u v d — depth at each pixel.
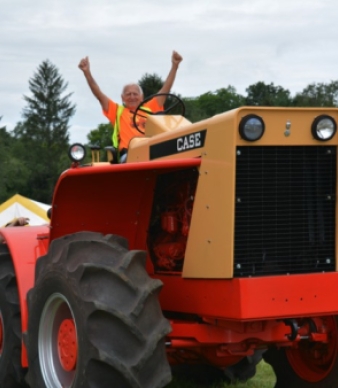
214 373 6.16
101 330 4.00
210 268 4.31
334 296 4.35
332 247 4.39
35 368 4.60
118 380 3.98
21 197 19.45
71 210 4.81
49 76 65.69
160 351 4.08
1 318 5.39
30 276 5.15
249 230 4.23
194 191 4.55
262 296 4.18
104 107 6.49
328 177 4.38
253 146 4.21
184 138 4.61
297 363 5.33
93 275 4.13
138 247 5.00
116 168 4.36
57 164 57.94
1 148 55.22
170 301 4.72
